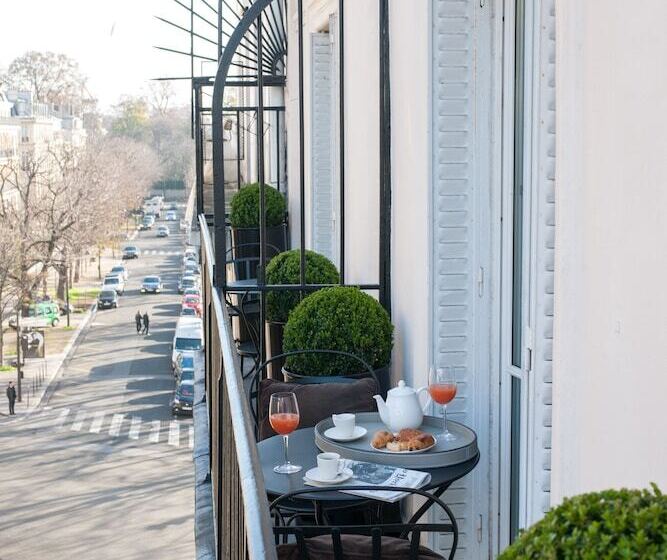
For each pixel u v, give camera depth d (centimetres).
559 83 239
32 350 4109
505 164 341
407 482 267
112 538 2114
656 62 196
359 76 527
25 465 2650
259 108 419
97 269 6600
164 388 3597
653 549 116
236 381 196
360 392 353
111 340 4512
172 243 7662
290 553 242
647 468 201
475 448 293
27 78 6762
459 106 352
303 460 300
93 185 4669
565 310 238
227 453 247
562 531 124
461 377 358
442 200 355
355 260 547
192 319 3984
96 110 7325
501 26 342
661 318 195
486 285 355
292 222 859
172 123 8112
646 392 201
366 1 500
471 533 358
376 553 238
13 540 2095
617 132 214
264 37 930
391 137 425
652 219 199
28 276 4062
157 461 2691
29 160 4409
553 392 245
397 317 421
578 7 231
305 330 409
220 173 428
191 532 2152
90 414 3228
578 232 234
